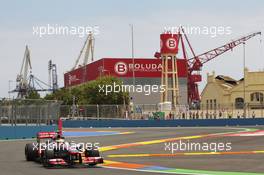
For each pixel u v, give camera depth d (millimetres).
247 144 60781
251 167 36750
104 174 33000
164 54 180625
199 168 36531
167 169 36125
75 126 125438
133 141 69062
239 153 49625
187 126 127250
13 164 40812
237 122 130125
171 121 127375
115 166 38594
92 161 37594
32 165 39875
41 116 81375
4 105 75875
